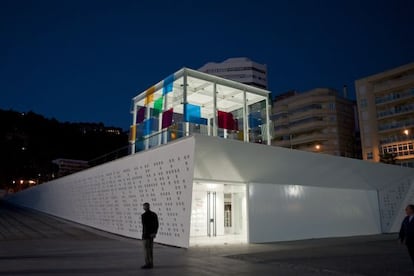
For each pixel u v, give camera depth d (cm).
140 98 2050
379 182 2238
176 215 1333
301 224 1745
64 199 2816
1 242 1416
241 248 1281
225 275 732
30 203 4259
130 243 1403
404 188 2433
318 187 1892
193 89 1898
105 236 1692
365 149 5119
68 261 916
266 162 1552
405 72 4834
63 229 2003
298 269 817
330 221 1903
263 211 1595
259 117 2000
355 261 959
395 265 887
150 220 821
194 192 1702
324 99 6138
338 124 6047
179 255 1070
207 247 1300
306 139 6134
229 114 1831
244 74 9656
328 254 1122
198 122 1677
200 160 1309
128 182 1712
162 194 1434
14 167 6072
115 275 714
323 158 1800
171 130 1556
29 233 1789
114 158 1995
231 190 1752
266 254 1109
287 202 1708
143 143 1733
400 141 4784
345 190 2064
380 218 2230
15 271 761
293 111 6412
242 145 1426
